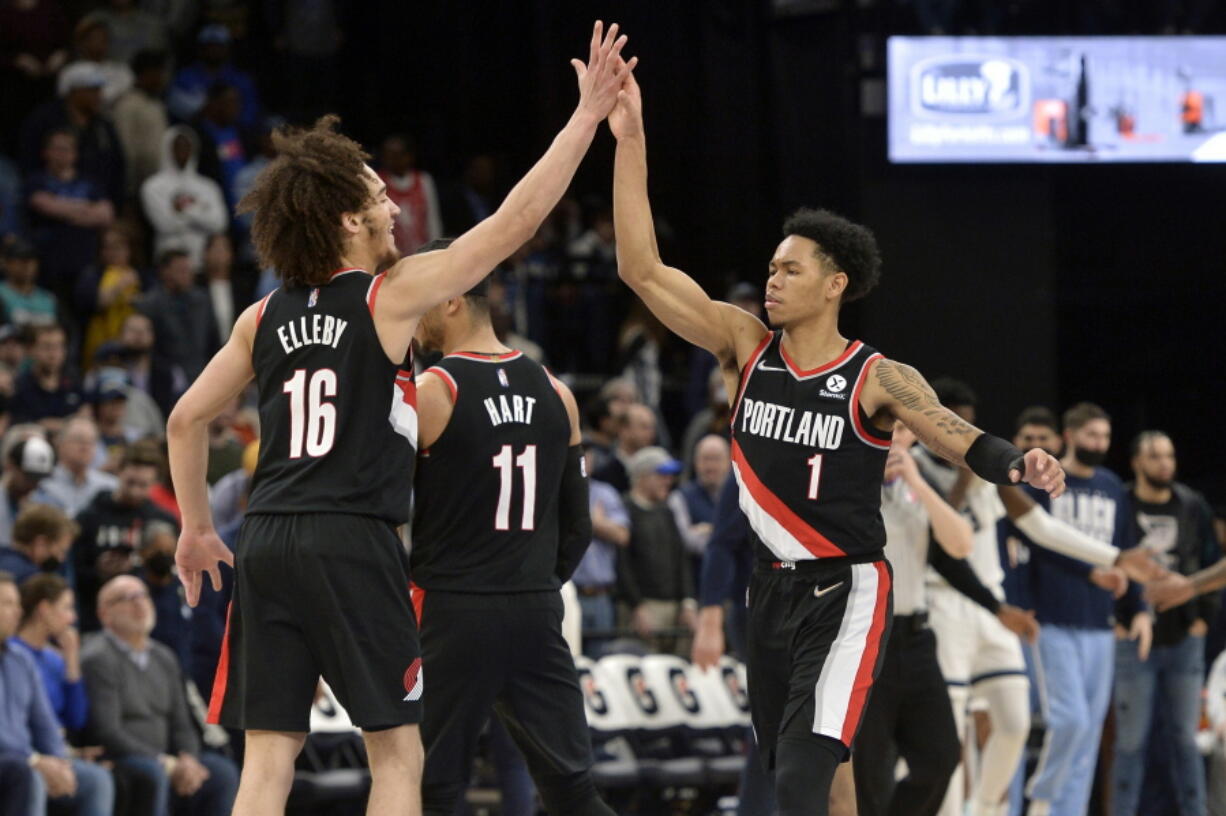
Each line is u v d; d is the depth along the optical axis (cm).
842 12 1800
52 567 1115
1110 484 1174
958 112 1739
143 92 1780
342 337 563
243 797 557
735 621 988
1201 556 1248
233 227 1770
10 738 1001
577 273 1944
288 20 2105
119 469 1254
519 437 714
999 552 1112
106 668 1077
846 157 1797
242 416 1459
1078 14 1742
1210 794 1153
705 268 2089
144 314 1520
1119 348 2012
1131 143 1742
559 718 715
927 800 870
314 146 580
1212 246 1958
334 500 556
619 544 1338
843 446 625
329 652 557
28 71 1864
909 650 856
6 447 1219
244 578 567
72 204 1634
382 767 567
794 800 596
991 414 1759
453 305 731
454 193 1923
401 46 2277
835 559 629
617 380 1653
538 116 2266
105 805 1038
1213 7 1750
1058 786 1112
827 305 639
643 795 1233
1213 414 2034
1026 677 1051
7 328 1433
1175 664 1190
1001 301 1759
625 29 2194
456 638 698
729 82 2039
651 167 2158
